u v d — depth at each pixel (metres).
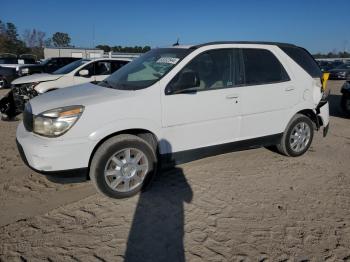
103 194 3.92
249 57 4.88
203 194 4.24
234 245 3.20
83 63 9.89
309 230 3.49
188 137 4.36
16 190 4.29
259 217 3.71
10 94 8.56
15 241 3.20
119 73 4.86
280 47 5.30
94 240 3.25
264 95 4.92
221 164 5.30
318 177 4.89
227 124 4.64
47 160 3.57
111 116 3.79
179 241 3.25
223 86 4.58
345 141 7.01
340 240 3.32
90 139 3.71
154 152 4.12
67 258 2.98
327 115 5.93
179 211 3.81
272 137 5.23
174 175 4.81
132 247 3.15
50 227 3.46
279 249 3.16
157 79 4.16
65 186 4.43
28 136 3.81
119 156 3.93
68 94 4.24
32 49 64.44
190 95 4.26
